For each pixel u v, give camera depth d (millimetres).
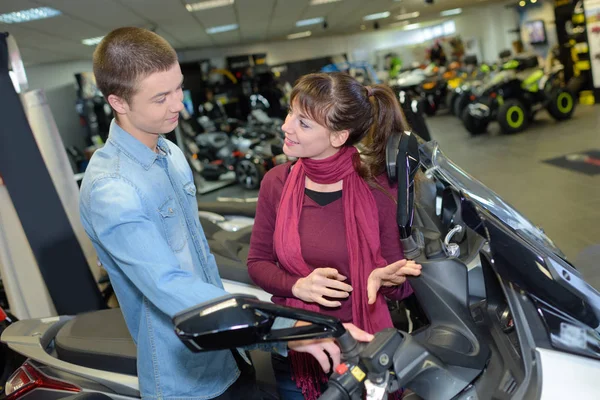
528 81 8578
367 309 1349
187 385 1289
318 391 1469
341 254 1370
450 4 16031
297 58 20844
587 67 10688
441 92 14039
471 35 20891
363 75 13570
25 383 1700
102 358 1653
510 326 1260
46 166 3258
